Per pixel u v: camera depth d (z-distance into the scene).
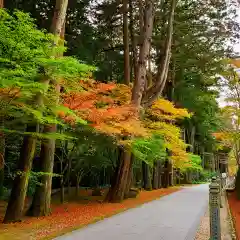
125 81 21.30
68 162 19.31
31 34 8.88
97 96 14.45
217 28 22.38
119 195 19.16
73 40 20.45
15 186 12.02
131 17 21.62
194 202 18.12
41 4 19.28
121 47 23.80
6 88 8.55
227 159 50.50
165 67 19.41
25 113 9.73
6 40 8.37
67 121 12.71
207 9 22.34
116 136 15.73
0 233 9.59
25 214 13.34
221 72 23.52
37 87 8.77
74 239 8.38
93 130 14.42
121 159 19.62
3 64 8.74
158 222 11.23
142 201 19.09
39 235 9.13
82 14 21.58
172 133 23.67
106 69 24.27
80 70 10.27
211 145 50.56
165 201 18.83
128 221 11.47
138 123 15.66
